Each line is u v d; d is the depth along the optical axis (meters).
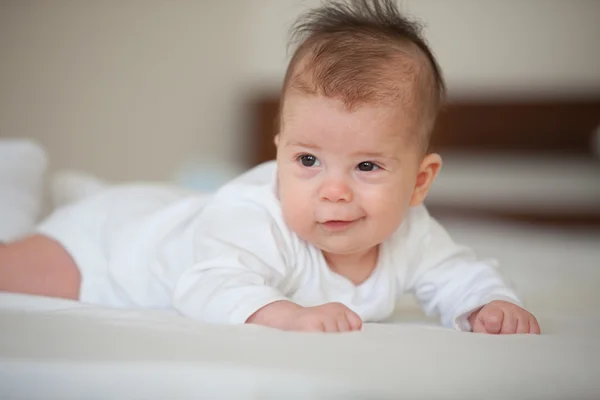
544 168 3.20
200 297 0.99
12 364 0.71
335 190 1.01
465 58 3.27
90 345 0.77
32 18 3.17
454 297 1.14
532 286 1.57
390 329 0.93
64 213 1.37
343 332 0.88
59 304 1.04
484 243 2.42
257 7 3.39
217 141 3.44
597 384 0.74
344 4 1.17
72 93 3.24
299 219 1.04
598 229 3.06
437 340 0.86
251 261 1.04
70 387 0.69
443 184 3.22
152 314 0.99
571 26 3.22
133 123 3.34
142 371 0.70
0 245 1.31
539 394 0.72
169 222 1.23
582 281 1.67
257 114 3.31
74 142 3.26
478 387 0.71
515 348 0.83
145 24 3.32
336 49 1.05
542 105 3.20
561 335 0.97
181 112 3.40
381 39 1.08
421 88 1.08
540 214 3.08
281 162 1.07
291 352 0.76
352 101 1.00
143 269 1.22
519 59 3.25
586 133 3.18
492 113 3.22
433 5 3.26
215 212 1.14
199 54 3.40
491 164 3.22
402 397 0.68
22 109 3.18
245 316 0.94
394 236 1.16
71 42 3.22
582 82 3.22
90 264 1.29
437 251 1.19
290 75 1.07
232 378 0.69
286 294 1.10
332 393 0.67
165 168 3.40
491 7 3.25
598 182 3.16
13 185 1.52
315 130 1.01
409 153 1.06
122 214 1.31
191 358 0.73
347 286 1.12
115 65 3.29
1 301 1.05
